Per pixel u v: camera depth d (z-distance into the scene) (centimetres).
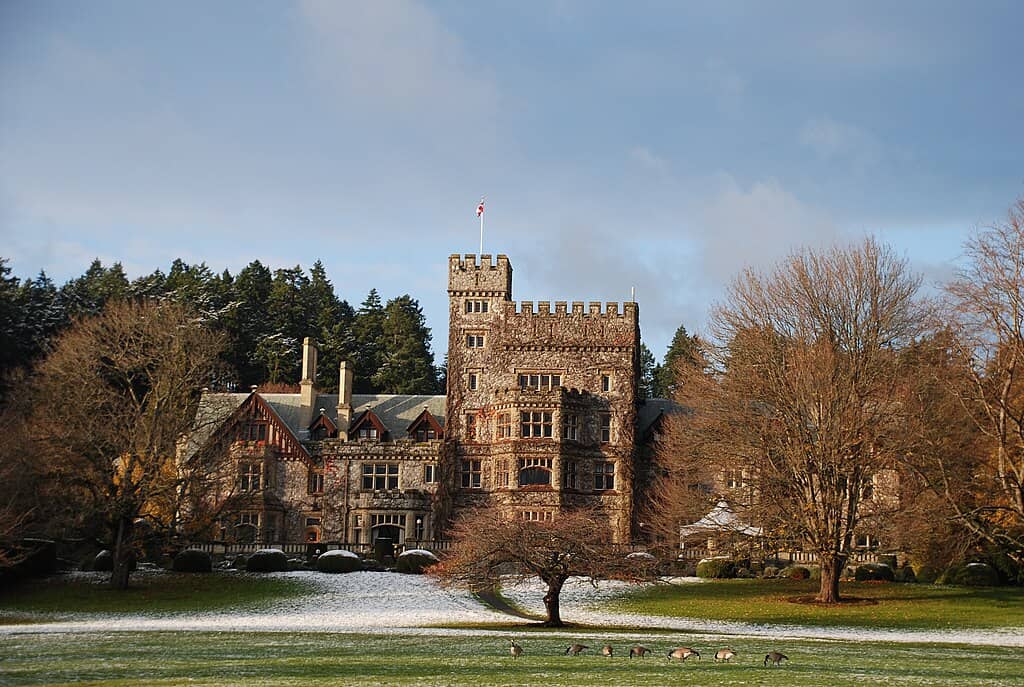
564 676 2409
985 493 5616
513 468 7906
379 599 5769
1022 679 2395
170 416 6419
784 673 2484
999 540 5644
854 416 5303
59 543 6794
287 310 13225
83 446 6141
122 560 6125
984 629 4541
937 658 2997
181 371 6531
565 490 7900
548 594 4591
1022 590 5822
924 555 6278
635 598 5784
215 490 7331
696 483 6112
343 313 14375
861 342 5525
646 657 2916
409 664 2678
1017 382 5434
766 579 6606
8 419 6431
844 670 2583
